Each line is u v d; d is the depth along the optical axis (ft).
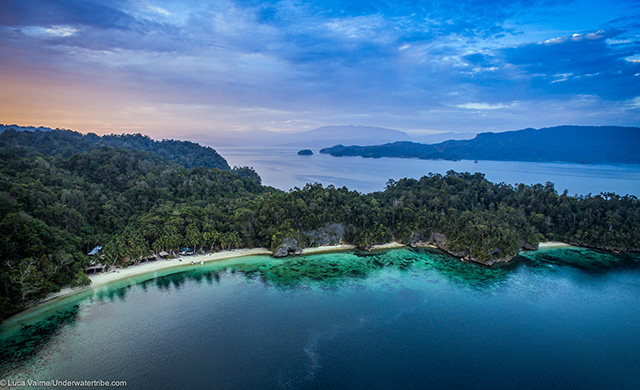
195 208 486.79
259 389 211.41
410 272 402.52
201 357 239.30
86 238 395.55
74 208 419.95
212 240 438.81
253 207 524.93
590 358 249.96
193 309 305.73
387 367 234.38
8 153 565.12
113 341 254.27
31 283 286.05
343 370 230.07
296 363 236.02
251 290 346.33
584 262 444.96
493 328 285.64
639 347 263.90
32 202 385.50
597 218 529.45
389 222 534.78
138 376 219.00
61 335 259.39
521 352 254.68
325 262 431.02
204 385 213.05
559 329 286.25
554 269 419.13
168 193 568.82
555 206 568.41
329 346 255.70
